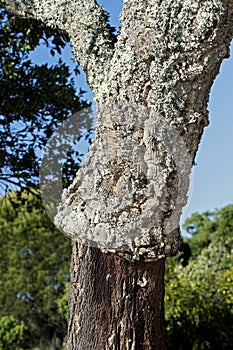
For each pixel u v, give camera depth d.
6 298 11.79
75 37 2.12
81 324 2.01
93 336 1.98
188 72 1.91
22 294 11.77
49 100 4.05
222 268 8.30
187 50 1.90
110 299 1.97
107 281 1.97
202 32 1.89
